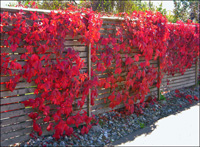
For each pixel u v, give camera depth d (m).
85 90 3.35
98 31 3.48
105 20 3.60
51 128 3.09
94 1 11.49
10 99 2.74
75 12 3.10
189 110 4.67
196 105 5.04
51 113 3.12
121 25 3.84
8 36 2.61
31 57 2.76
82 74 3.27
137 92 4.32
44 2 10.27
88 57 3.40
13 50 2.61
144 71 4.32
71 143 3.00
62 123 3.10
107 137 3.27
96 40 3.38
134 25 3.96
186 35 5.57
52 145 2.92
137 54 4.20
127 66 4.08
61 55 3.02
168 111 4.56
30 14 2.78
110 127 3.62
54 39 2.93
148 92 4.81
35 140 3.01
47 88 2.92
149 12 4.32
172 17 12.88
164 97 5.17
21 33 2.66
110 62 3.66
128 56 4.11
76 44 3.26
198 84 6.86
